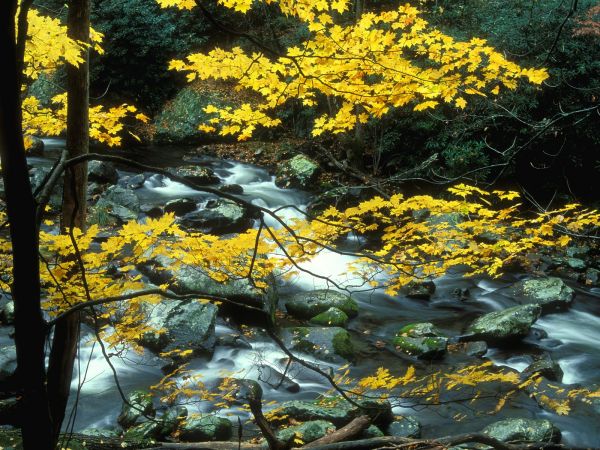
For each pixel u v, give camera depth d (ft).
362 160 45.85
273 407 17.83
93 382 18.67
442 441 12.55
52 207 33.35
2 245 9.71
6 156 5.20
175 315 21.80
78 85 11.87
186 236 9.07
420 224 10.44
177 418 14.74
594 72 38.93
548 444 13.41
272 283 26.27
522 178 44.11
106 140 12.61
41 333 5.62
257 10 57.88
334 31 8.79
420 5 50.98
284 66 9.27
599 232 37.17
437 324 26.53
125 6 56.49
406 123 44.98
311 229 9.94
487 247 10.74
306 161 46.37
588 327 27.17
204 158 52.13
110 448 12.83
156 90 61.11
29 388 5.64
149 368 19.86
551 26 37.47
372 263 11.51
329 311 25.71
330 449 11.97
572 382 21.59
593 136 40.37
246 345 22.11
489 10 46.85
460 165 41.45
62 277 9.50
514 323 24.61
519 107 38.22
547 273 33.65
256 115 10.57
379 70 9.06
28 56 11.30
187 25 62.80
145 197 40.50
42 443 5.74
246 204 6.63
